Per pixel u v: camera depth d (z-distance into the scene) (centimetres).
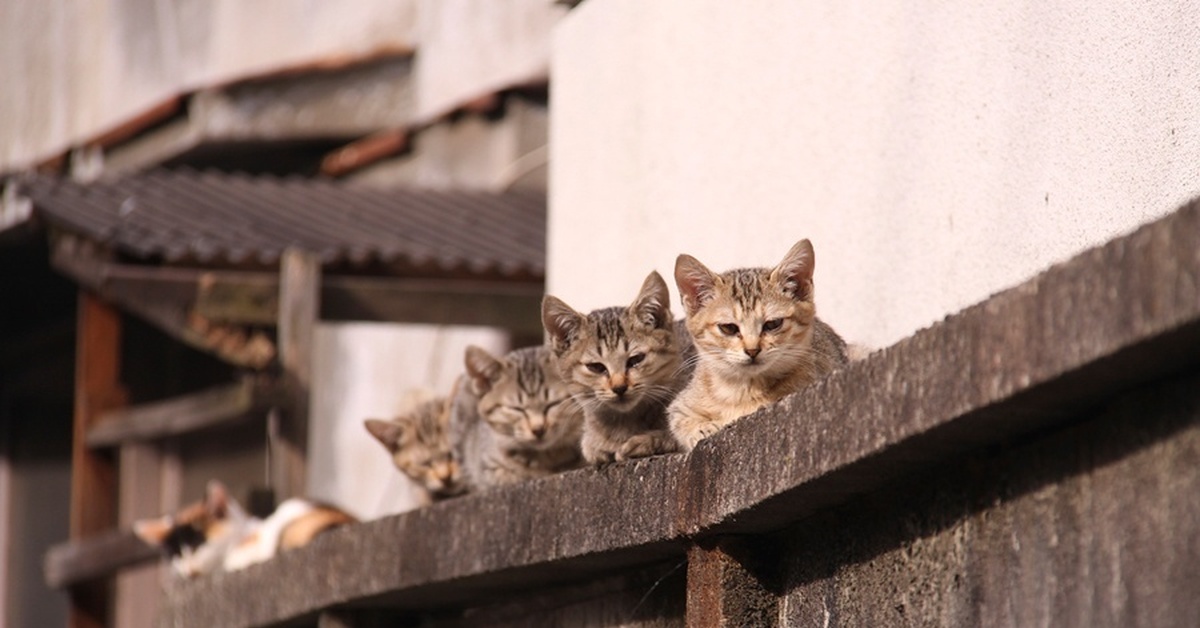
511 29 2017
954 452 579
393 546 966
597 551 771
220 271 1636
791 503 649
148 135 2316
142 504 1969
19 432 2386
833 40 1005
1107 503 515
